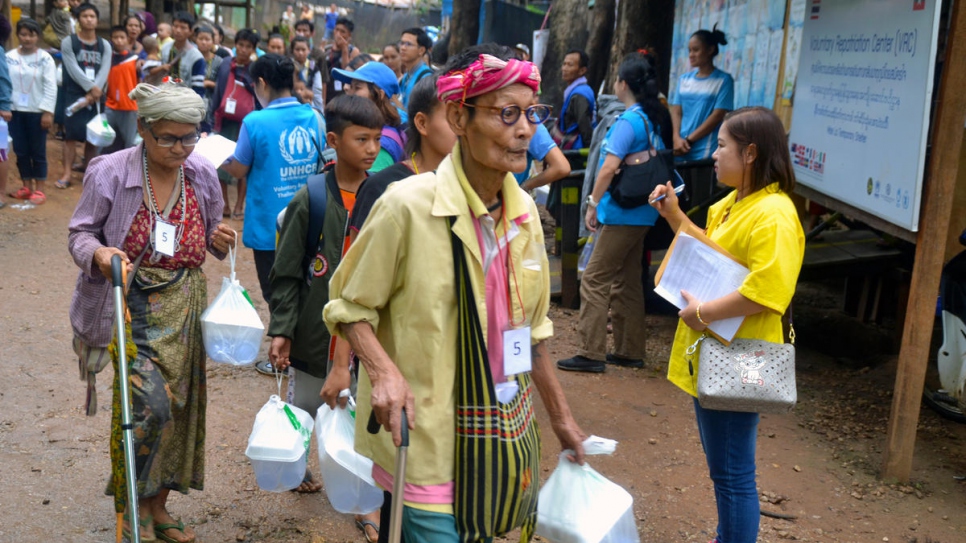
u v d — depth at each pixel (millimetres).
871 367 6598
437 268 2371
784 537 4137
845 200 5461
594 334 6148
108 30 16922
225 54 11375
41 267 7887
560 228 8367
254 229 5461
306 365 3861
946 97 4277
